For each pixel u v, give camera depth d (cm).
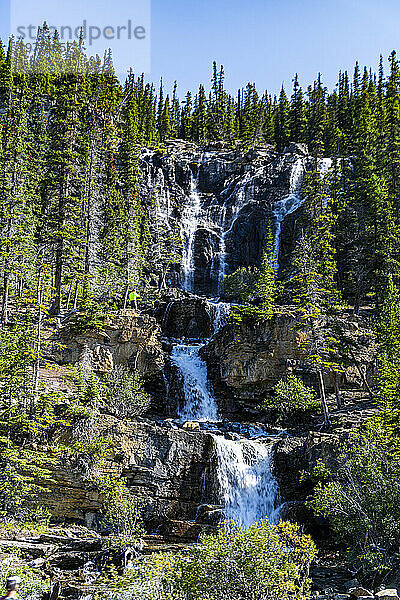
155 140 10650
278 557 1719
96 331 4500
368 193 6222
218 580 1602
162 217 7856
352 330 4812
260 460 3662
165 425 3975
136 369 4522
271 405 4366
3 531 2769
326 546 3069
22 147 6159
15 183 5512
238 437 3853
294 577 1777
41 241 5412
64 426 3397
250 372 4588
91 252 5838
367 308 5988
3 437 3112
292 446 3697
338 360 4462
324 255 5578
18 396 3434
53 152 5659
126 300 5628
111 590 1850
